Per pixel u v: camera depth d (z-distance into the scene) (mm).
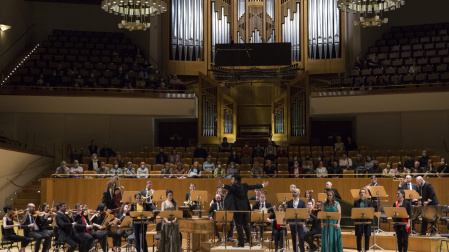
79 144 22609
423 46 24562
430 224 15273
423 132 22219
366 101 22312
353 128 23953
